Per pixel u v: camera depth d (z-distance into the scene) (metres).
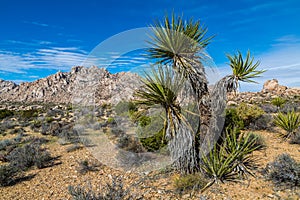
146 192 3.83
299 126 7.13
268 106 15.89
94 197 3.15
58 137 9.52
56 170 5.38
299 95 32.75
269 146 6.22
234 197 3.55
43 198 3.96
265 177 4.14
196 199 3.56
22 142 8.99
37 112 24.92
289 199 3.38
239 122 7.34
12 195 4.18
